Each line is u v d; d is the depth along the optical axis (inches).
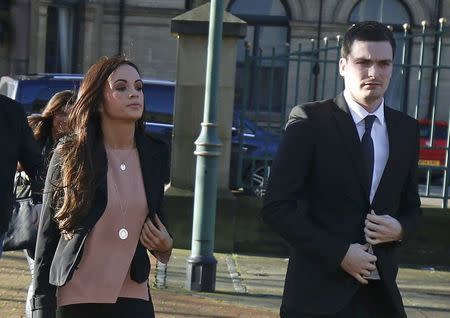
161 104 632.4
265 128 482.6
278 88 826.2
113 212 161.2
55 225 162.4
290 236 158.9
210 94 354.3
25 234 212.4
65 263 158.6
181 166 444.5
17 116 205.3
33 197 212.8
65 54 1048.8
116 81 162.2
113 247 161.6
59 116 225.5
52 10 1034.7
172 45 1091.3
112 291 160.7
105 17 1080.8
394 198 164.1
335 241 156.3
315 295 159.5
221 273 390.0
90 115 162.2
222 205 439.5
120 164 164.1
